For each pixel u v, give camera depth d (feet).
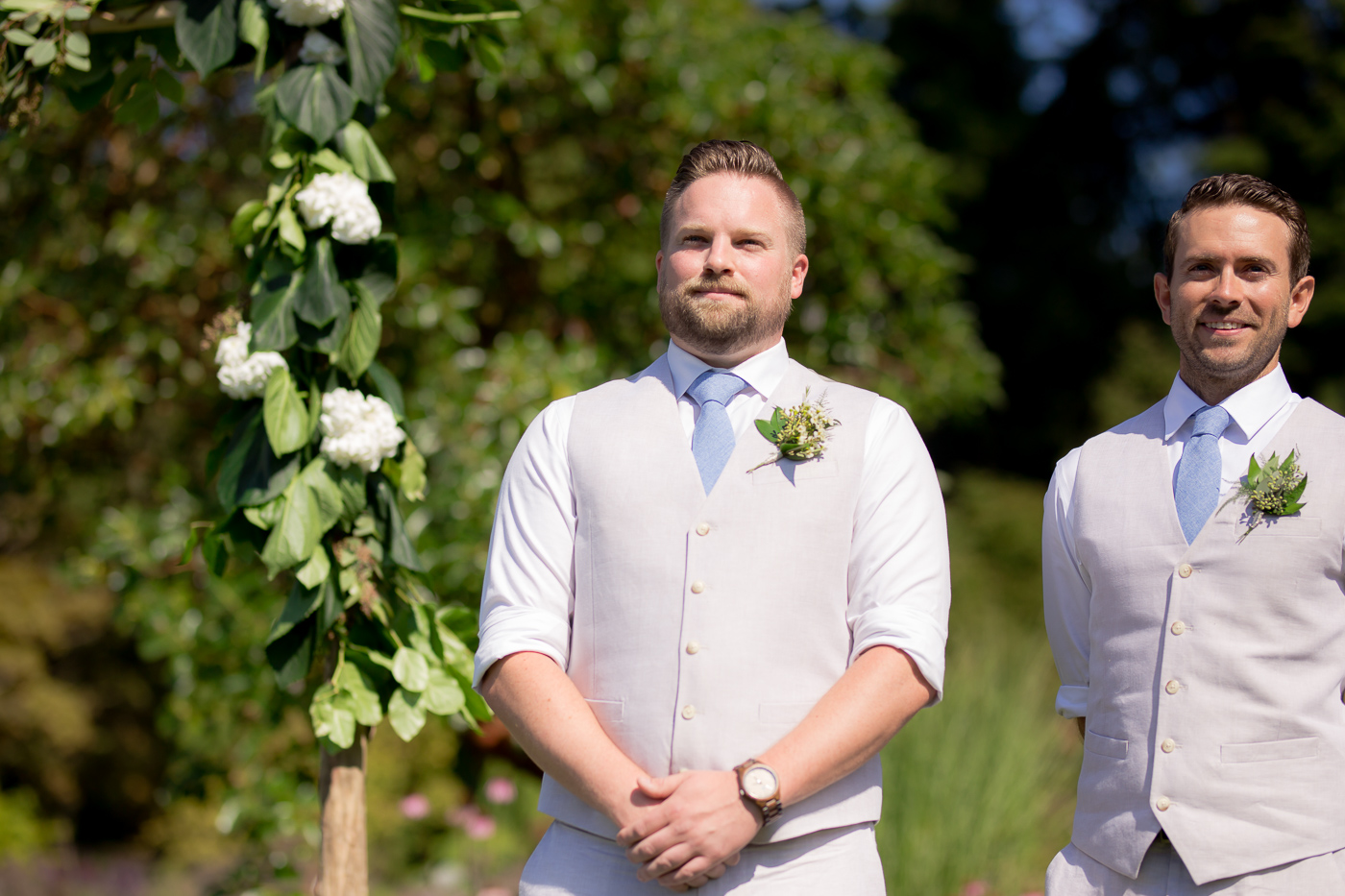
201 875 21.77
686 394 6.48
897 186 17.22
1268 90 42.42
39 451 15.06
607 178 16.65
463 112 15.78
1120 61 45.09
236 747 12.79
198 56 7.56
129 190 15.10
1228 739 6.01
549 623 6.06
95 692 31.99
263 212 7.57
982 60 46.03
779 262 6.30
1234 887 5.87
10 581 28.76
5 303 14.21
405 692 7.56
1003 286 44.04
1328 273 38.55
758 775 5.35
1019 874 13.30
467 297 14.48
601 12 15.51
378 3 7.77
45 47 7.60
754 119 16.15
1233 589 6.14
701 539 5.96
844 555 6.02
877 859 5.91
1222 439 6.52
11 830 27.89
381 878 20.45
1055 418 42.55
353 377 7.48
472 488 12.75
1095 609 6.57
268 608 12.75
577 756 5.59
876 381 17.03
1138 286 43.80
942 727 14.24
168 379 14.90
